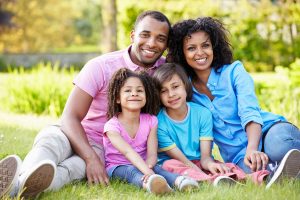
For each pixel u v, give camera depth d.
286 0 14.32
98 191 3.43
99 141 4.11
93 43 45.09
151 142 3.96
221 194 3.16
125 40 14.96
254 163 3.62
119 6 15.05
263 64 14.86
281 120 3.98
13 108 9.34
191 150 4.08
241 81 4.07
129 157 3.72
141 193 3.34
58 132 3.71
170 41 4.24
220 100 4.12
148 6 14.66
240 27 14.63
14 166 3.01
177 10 14.41
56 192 3.31
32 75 9.86
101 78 4.05
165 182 3.31
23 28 31.08
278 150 3.75
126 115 3.92
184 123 4.06
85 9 45.12
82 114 3.98
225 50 4.23
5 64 22.39
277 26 14.61
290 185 3.27
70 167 3.58
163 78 3.98
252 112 3.90
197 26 4.11
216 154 5.02
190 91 4.12
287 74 7.96
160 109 4.12
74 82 4.04
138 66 4.19
